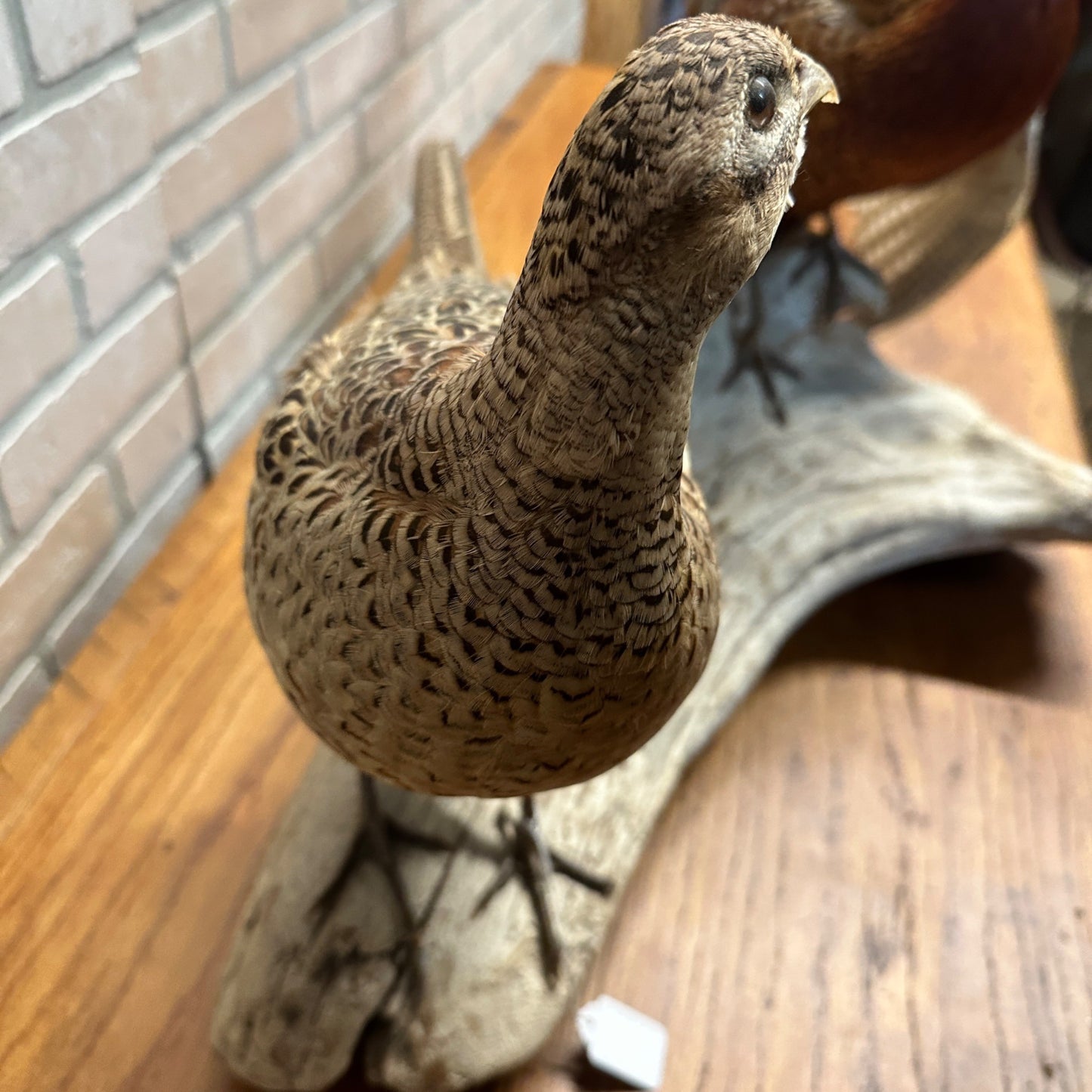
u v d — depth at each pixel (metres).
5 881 0.58
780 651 0.74
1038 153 1.14
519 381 0.30
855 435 0.76
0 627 0.60
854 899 0.61
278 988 0.51
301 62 0.79
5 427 0.57
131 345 0.67
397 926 0.53
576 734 0.36
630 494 0.31
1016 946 0.59
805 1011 0.56
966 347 0.96
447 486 0.33
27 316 0.57
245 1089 0.52
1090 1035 0.55
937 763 0.67
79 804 0.61
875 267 0.81
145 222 0.65
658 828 0.63
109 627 0.70
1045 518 0.73
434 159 0.74
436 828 0.56
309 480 0.39
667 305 0.27
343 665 0.36
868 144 0.59
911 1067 0.54
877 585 0.78
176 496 0.77
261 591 0.41
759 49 0.26
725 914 0.60
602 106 0.26
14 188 0.53
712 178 0.25
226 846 0.60
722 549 0.70
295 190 0.84
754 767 0.67
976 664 0.73
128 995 0.54
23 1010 0.54
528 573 0.32
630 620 0.33
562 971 0.53
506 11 1.20
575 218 0.26
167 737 0.65
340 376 0.43
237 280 0.79
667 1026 0.55
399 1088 0.50
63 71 0.54
